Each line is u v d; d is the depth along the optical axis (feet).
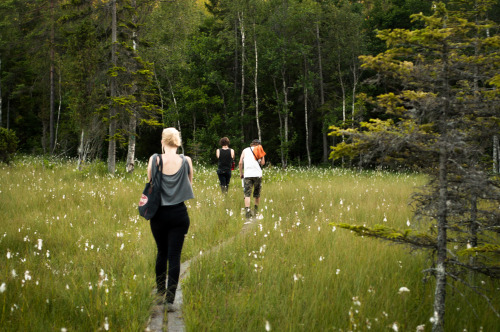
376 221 22.70
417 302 11.49
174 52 88.63
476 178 9.15
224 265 15.15
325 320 10.39
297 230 20.08
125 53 50.19
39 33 98.22
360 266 14.29
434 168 10.32
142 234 19.85
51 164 58.49
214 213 25.52
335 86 106.83
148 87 53.21
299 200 31.19
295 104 115.24
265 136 118.21
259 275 13.66
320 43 105.09
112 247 17.46
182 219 12.42
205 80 102.32
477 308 11.16
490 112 9.66
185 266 16.15
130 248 17.22
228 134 102.94
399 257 15.25
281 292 12.75
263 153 27.43
